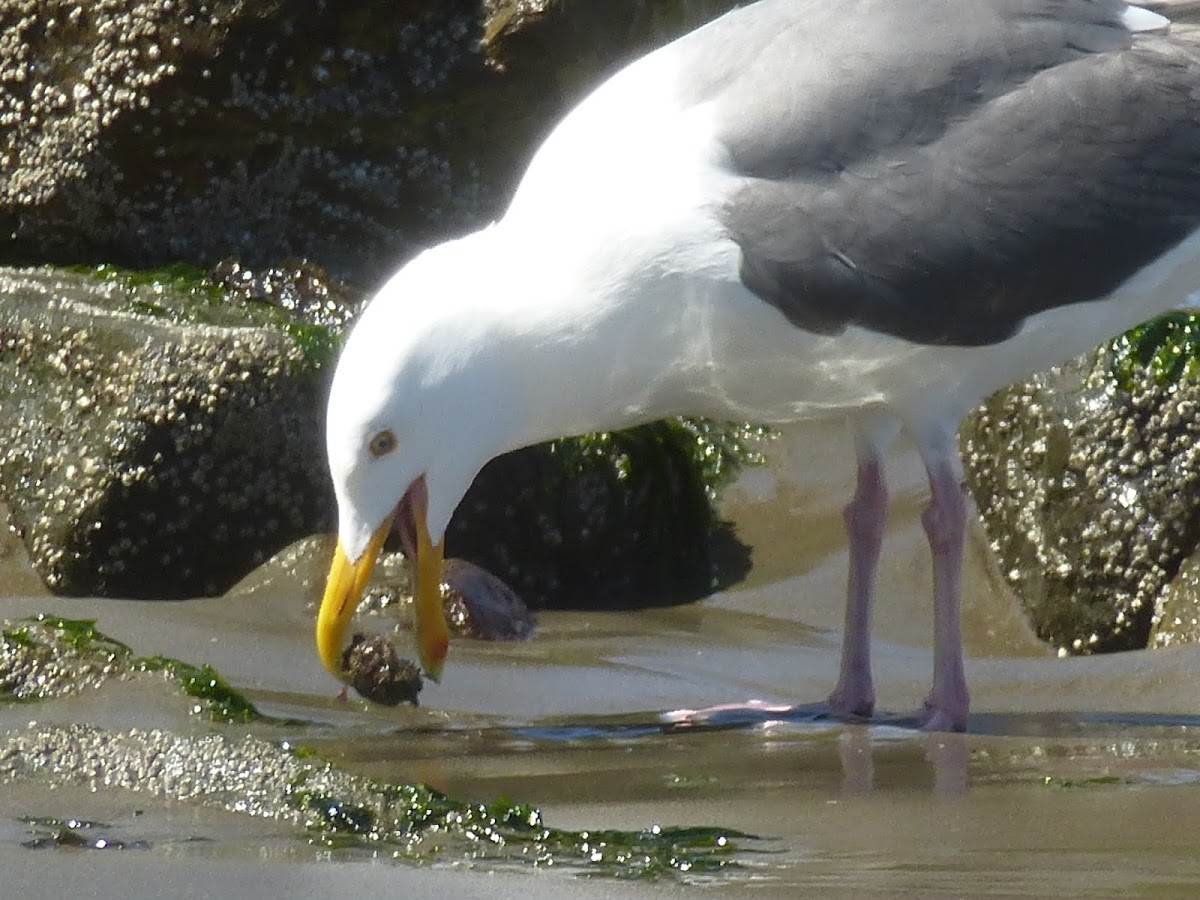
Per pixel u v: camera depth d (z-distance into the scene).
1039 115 10.94
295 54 15.55
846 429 16.23
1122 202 10.95
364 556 10.59
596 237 10.64
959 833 8.00
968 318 10.87
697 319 10.77
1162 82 11.09
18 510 13.81
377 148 16.05
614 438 14.44
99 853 7.34
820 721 11.02
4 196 16.06
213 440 13.52
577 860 7.47
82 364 13.74
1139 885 7.11
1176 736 10.50
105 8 15.49
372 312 10.66
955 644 11.12
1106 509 13.91
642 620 13.65
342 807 7.89
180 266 15.88
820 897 6.96
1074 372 14.27
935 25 11.09
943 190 10.78
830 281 10.62
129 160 15.78
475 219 16.36
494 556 14.12
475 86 15.84
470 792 8.95
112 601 12.48
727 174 10.71
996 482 14.66
